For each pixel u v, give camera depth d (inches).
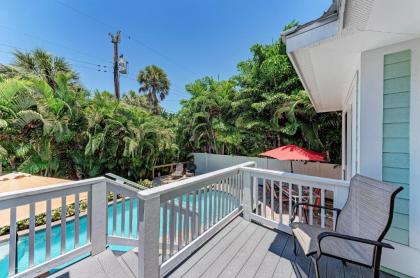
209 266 82.7
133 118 349.7
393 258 78.3
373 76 83.7
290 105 283.9
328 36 74.4
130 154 320.2
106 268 85.5
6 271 119.0
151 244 70.0
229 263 84.6
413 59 74.9
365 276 76.7
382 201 67.2
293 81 308.0
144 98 605.6
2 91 236.2
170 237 81.8
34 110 256.8
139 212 69.2
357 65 99.0
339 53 88.7
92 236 94.4
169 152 420.8
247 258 88.0
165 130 390.6
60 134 264.5
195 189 94.2
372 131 84.2
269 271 79.7
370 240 61.9
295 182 107.2
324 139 288.2
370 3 53.5
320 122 281.4
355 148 114.8
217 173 108.0
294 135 303.9
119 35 471.5
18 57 324.5
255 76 355.9
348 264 83.3
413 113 75.0
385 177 81.2
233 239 103.4
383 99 81.7
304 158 202.5
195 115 400.2
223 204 117.9
